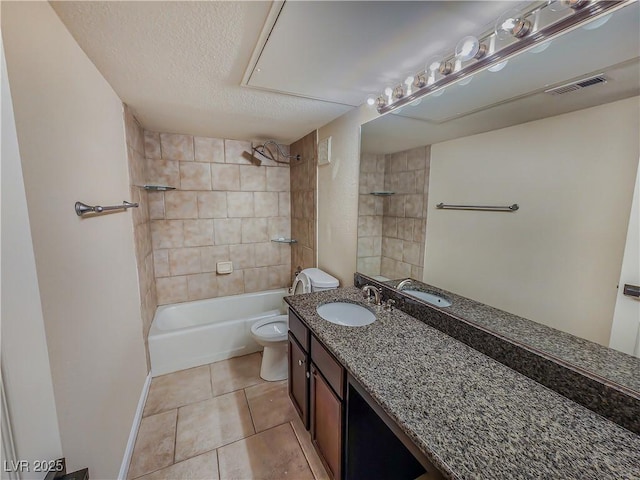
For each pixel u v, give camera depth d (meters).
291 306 1.68
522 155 0.99
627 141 0.72
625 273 0.75
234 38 1.11
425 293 1.46
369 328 1.35
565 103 0.85
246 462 1.50
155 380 2.20
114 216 1.49
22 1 0.76
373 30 1.04
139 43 1.13
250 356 2.57
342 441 1.19
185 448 1.58
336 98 1.73
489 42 1.03
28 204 0.73
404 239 1.58
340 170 2.13
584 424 0.75
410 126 1.48
